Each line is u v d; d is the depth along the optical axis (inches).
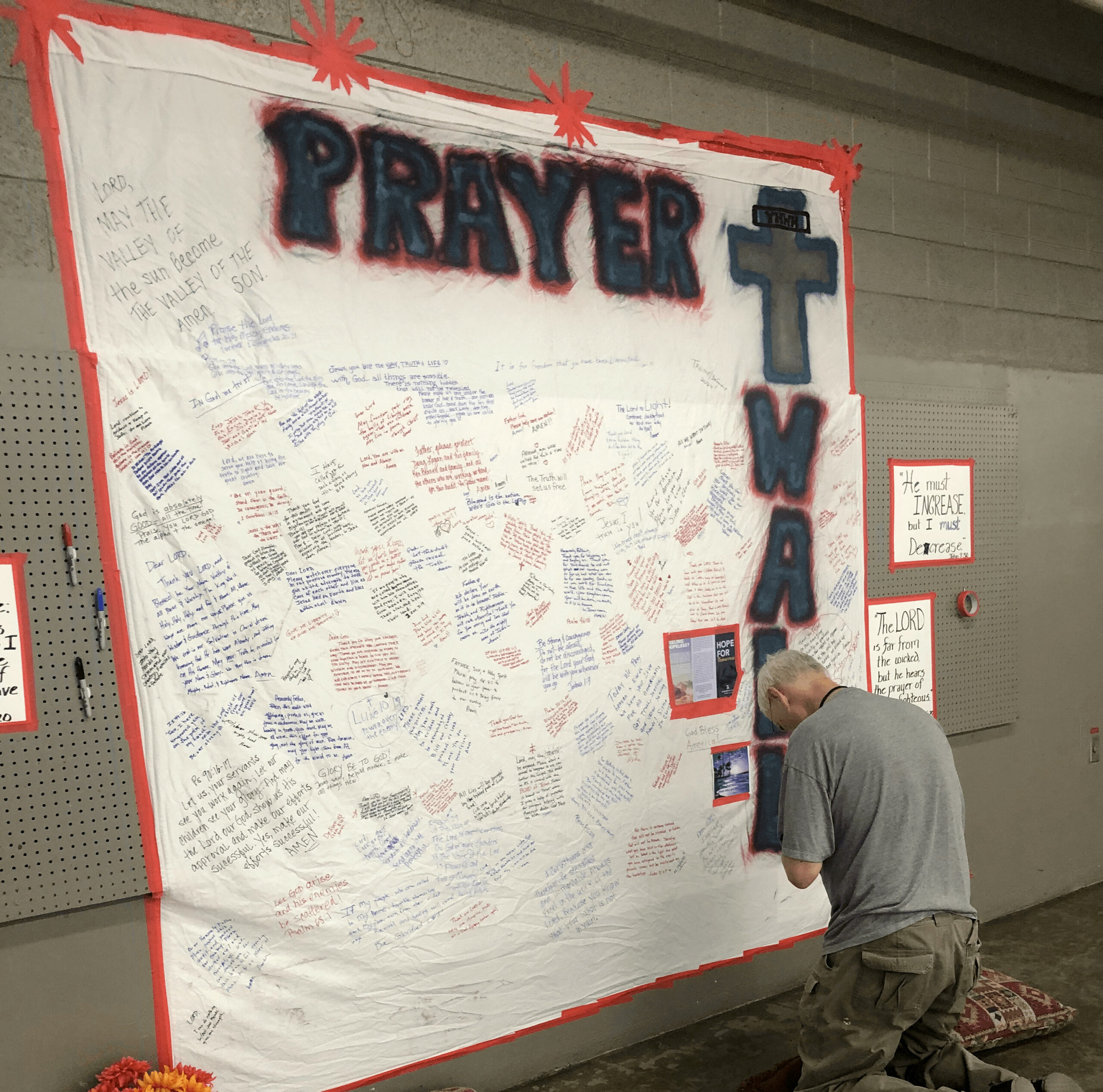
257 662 81.4
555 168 96.3
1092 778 149.8
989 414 133.8
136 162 75.7
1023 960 123.7
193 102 77.7
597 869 100.7
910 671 126.6
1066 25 126.1
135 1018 77.4
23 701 72.4
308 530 83.4
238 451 80.2
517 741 94.9
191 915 79.2
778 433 113.3
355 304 85.6
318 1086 85.2
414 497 88.6
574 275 97.9
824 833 82.6
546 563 96.4
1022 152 138.3
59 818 73.8
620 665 101.7
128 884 76.2
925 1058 88.4
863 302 121.6
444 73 90.4
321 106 83.4
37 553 72.7
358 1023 86.9
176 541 77.7
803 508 115.6
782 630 114.2
